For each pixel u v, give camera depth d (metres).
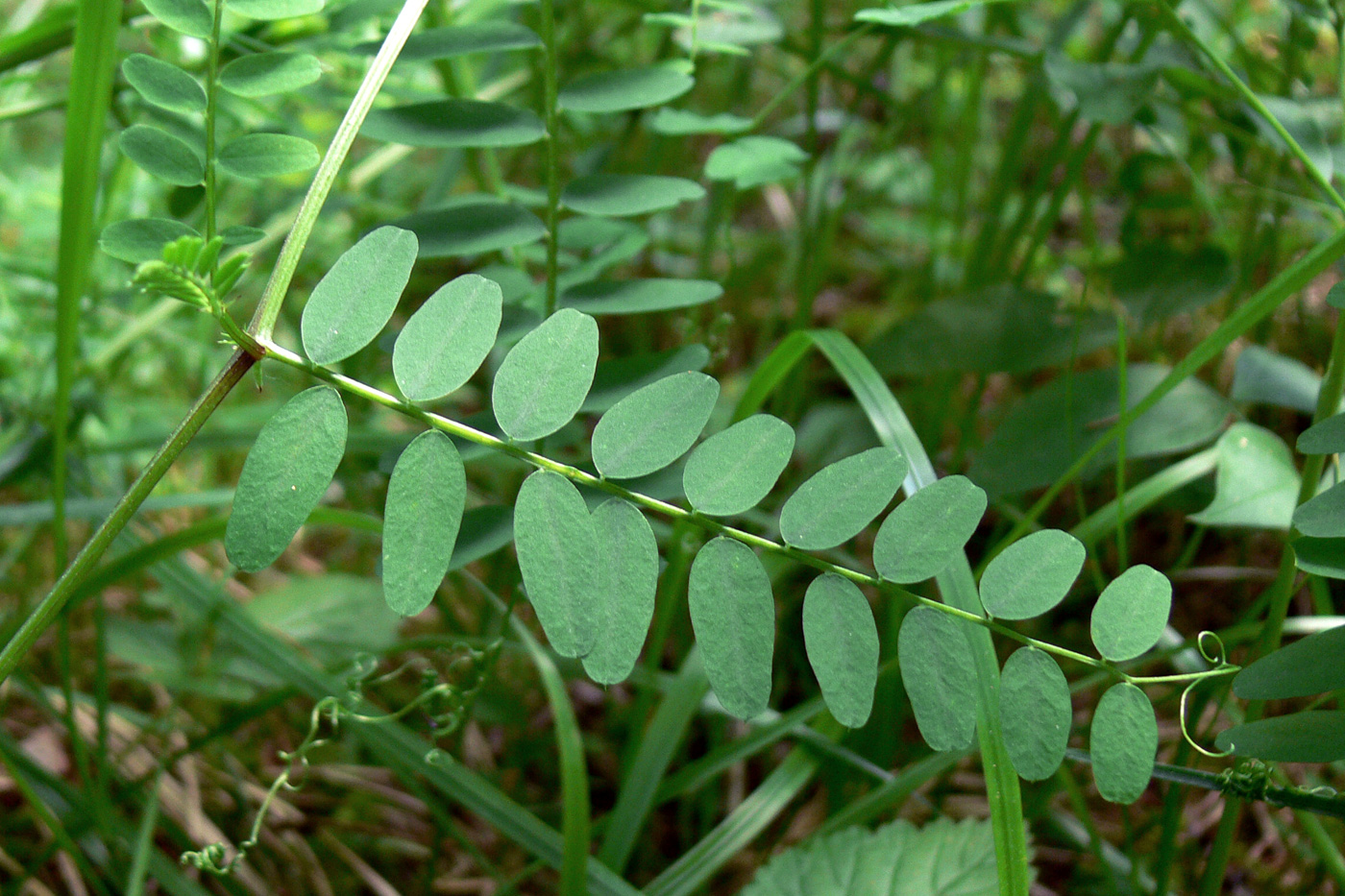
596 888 0.41
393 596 0.32
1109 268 0.53
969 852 0.42
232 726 0.45
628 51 0.84
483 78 0.63
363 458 0.61
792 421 0.61
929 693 0.33
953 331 0.50
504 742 0.58
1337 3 0.43
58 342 0.39
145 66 0.35
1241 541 0.60
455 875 0.51
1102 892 0.47
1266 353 0.45
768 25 0.56
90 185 0.38
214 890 0.48
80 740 0.43
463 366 0.32
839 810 0.47
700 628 0.32
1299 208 0.51
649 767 0.43
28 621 0.34
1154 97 0.48
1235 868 0.48
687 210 0.91
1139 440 0.44
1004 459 0.46
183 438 0.33
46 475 0.53
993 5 0.58
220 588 0.45
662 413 0.33
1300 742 0.33
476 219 0.40
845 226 0.94
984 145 0.91
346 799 0.54
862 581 0.33
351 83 0.54
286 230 0.57
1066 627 0.58
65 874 0.47
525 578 0.32
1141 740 0.32
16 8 0.82
